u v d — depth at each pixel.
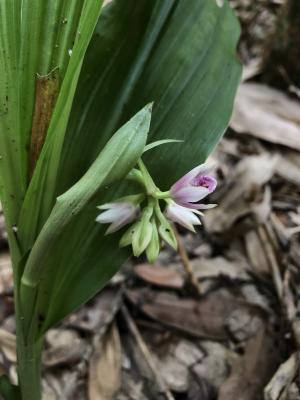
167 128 0.17
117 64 0.17
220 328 0.26
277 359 0.24
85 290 0.16
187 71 0.17
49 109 0.13
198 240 0.30
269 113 0.35
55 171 0.14
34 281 0.15
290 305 0.25
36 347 0.17
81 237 0.17
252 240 0.29
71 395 0.23
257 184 0.31
